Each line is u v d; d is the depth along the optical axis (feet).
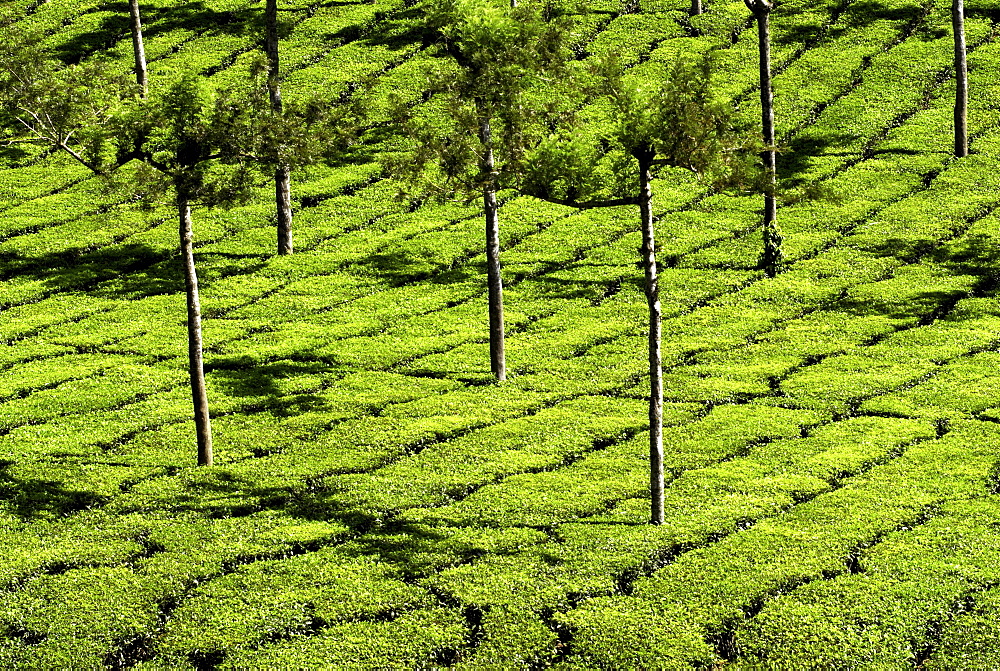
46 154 240.32
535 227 207.51
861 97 238.89
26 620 105.91
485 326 173.37
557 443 138.51
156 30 284.41
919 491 122.21
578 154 116.26
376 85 253.65
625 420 143.64
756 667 95.35
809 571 107.96
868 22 265.13
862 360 155.94
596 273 189.26
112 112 130.52
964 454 129.49
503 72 122.72
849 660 94.94
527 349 165.27
